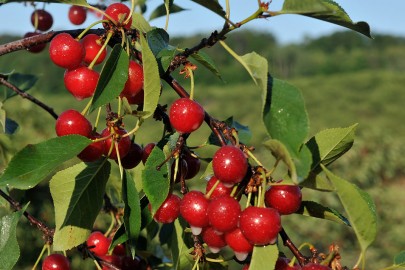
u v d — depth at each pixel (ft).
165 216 1.53
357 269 1.36
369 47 45.60
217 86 37.24
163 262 2.31
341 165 12.92
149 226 2.03
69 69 1.50
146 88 1.44
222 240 1.43
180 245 1.78
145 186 1.49
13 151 2.46
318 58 44.06
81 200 1.56
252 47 43.93
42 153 1.37
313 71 43.32
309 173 1.35
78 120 1.44
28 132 7.34
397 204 11.49
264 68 1.31
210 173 1.58
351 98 28.40
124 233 1.52
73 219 1.56
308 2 1.31
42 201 6.34
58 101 24.35
